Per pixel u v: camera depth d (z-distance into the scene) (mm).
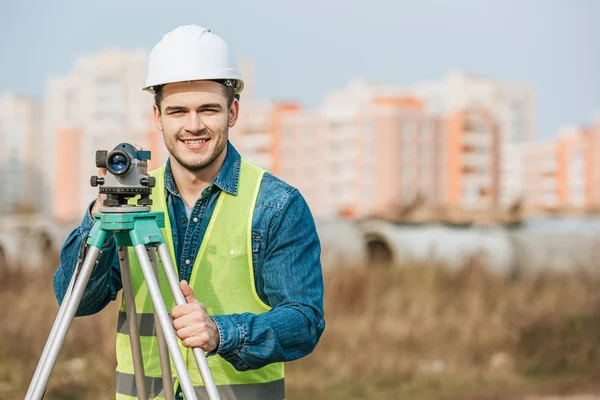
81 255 2129
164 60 2225
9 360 6680
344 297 9297
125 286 2195
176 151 2258
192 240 2336
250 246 2303
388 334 8195
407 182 36219
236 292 2318
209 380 1963
